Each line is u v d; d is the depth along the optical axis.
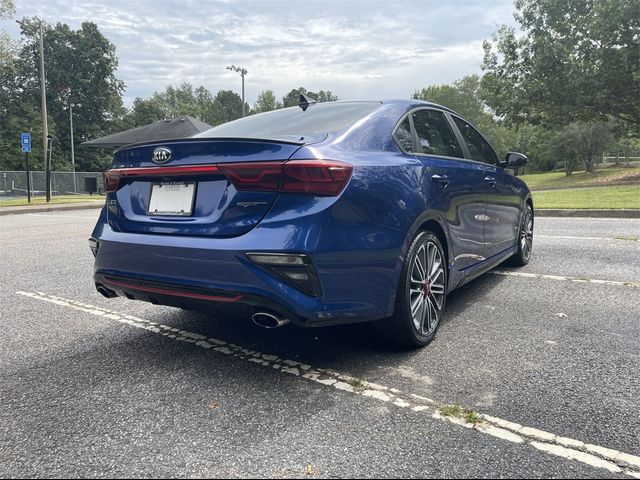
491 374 2.77
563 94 26.70
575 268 5.46
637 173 32.53
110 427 2.27
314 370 2.88
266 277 2.52
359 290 2.71
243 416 2.35
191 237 2.75
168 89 103.38
